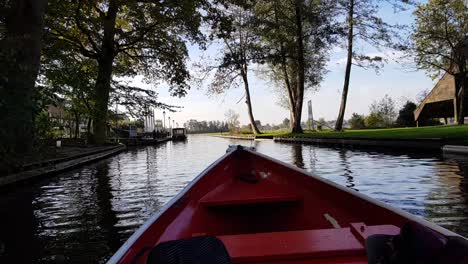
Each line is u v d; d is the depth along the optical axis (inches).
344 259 83.1
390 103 1831.9
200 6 791.7
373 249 76.3
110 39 854.5
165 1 770.8
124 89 938.7
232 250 85.9
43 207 268.4
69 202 284.4
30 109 373.4
